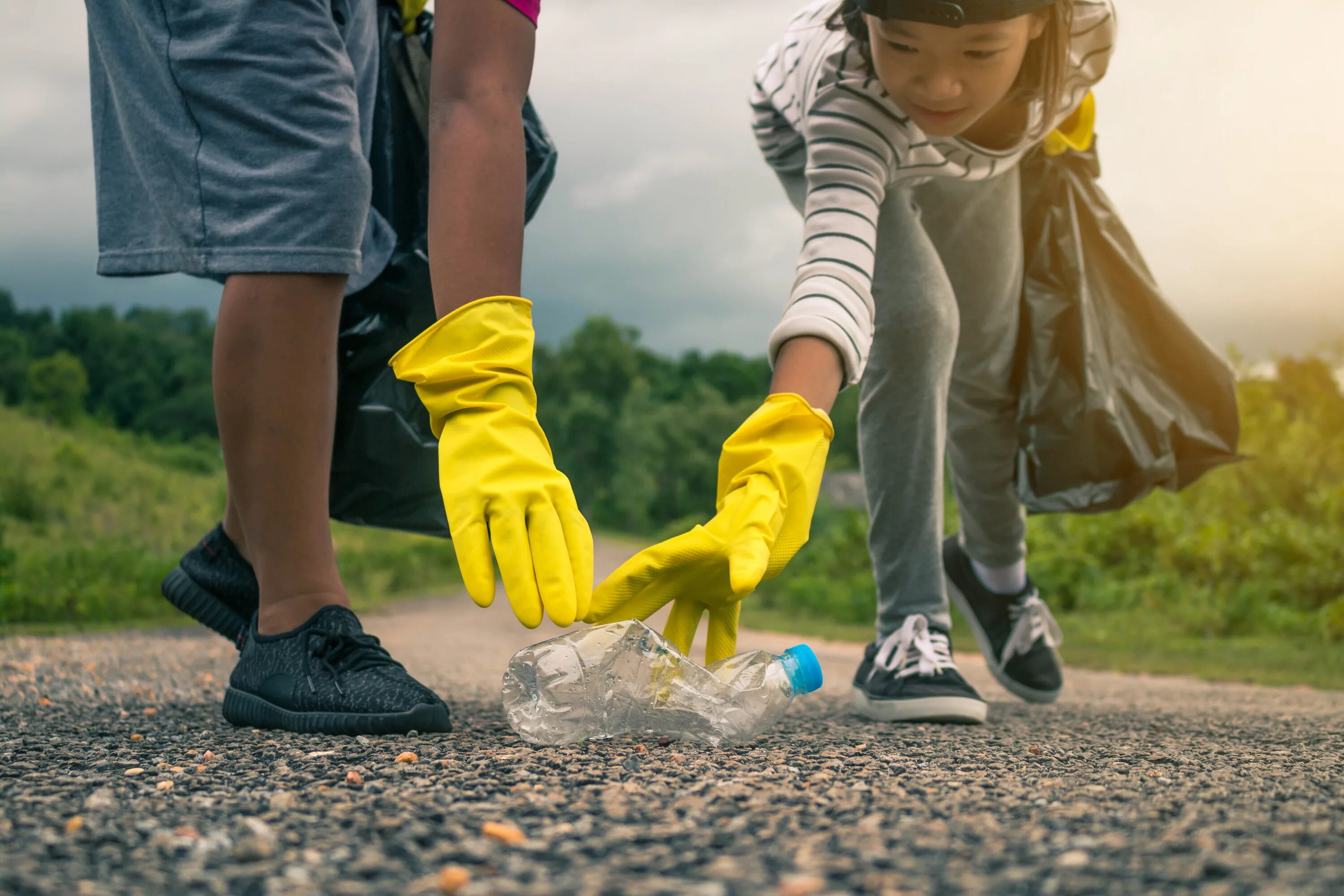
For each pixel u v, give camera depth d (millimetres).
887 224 1937
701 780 1046
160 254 1416
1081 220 2236
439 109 1318
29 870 691
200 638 5492
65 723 1570
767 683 1439
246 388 1399
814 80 1814
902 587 2115
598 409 73312
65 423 30688
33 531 11617
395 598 17453
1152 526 10016
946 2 1447
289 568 1481
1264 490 10281
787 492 1256
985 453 2383
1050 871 690
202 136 1360
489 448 1195
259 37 1339
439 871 701
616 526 70312
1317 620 7453
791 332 1463
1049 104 1747
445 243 1279
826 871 693
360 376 1812
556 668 1309
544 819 854
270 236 1336
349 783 1014
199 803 912
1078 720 2197
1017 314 2236
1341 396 12008
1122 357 2295
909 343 1964
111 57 1412
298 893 650
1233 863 703
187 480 20750
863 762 1219
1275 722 2188
